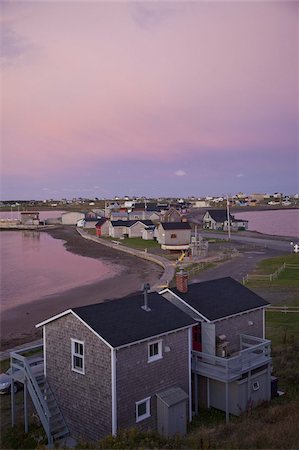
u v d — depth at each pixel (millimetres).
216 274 56438
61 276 64938
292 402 20562
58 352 20281
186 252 76125
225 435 16875
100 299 48875
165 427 18922
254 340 23109
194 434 18156
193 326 22109
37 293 53906
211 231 117875
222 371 20406
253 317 24438
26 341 33812
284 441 14531
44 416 19016
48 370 20766
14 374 20703
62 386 20156
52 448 17297
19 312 44375
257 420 18391
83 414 19203
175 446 15531
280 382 23312
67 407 19922
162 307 21484
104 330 18453
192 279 53531
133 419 18562
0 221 169875
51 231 147000
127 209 169000
